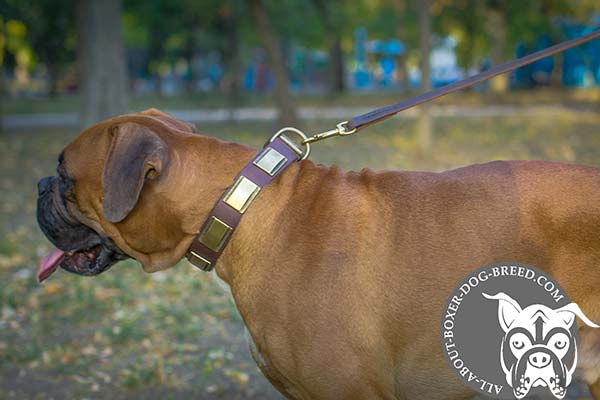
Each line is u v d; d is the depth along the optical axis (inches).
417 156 569.9
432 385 101.2
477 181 101.7
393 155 574.9
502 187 100.5
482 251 98.0
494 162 104.9
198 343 209.9
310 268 97.6
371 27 1202.6
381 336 97.7
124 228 103.3
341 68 1446.9
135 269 274.4
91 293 243.4
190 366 194.4
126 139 99.2
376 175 104.7
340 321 96.2
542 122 816.3
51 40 971.9
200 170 102.8
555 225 97.7
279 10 999.6
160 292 251.0
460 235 98.7
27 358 196.4
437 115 930.7
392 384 100.1
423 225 99.3
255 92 1604.3
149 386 182.5
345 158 559.5
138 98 1337.4
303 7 1067.9
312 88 1940.2
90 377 187.0
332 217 100.1
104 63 514.3
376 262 97.9
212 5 862.5
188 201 102.0
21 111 1093.8
